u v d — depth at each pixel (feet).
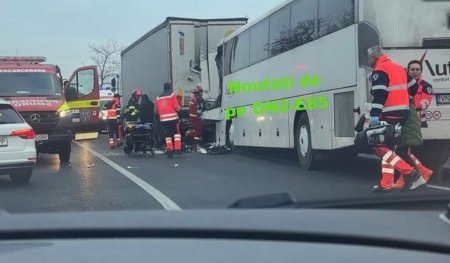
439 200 9.34
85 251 6.19
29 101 45.55
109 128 67.36
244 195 28.68
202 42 65.46
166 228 6.87
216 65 61.31
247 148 56.03
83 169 42.14
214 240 6.56
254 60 48.08
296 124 40.40
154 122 61.52
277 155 53.62
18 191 31.22
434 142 32.32
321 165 39.09
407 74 29.04
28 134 33.81
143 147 53.26
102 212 7.88
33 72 48.62
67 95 54.95
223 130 57.98
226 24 65.57
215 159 49.78
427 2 30.73
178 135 52.13
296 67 39.40
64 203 27.30
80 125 55.57
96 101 56.39
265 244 6.41
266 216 7.42
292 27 39.86
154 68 69.82
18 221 7.34
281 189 30.32
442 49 30.89
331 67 34.09
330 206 8.90
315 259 5.97
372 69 29.25
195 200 27.40
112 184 33.37
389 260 5.98
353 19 31.32
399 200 9.27
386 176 27.14
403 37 30.63
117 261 5.89
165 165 44.52
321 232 6.67
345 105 32.53
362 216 7.48
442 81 30.81
